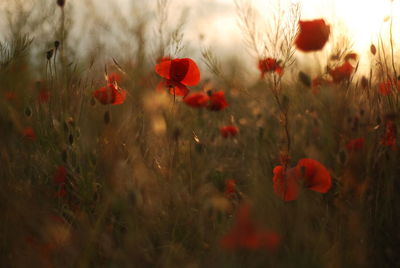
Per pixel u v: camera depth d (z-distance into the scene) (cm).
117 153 160
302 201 147
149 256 146
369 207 152
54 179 159
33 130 166
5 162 158
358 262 141
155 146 167
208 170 165
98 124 161
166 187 155
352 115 160
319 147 163
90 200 155
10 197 150
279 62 161
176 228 150
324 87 164
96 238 147
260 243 138
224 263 138
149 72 177
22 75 170
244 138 187
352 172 154
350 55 166
